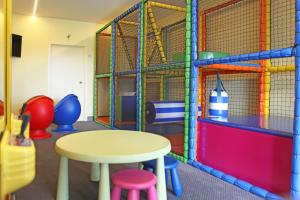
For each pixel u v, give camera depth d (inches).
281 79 125.0
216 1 162.2
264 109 129.9
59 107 179.0
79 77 249.3
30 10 211.6
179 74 172.1
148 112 149.7
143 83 158.4
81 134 78.7
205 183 87.6
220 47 161.6
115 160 55.4
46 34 232.5
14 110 223.8
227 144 94.0
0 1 186.5
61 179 69.7
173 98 201.3
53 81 240.8
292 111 119.5
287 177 73.2
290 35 120.3
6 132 35.4
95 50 243.0
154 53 188.4
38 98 158.4
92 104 251.0
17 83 224.8
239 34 147.4
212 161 100.9
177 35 197.5
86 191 79.6
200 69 124.1
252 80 141.4
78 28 243.1
